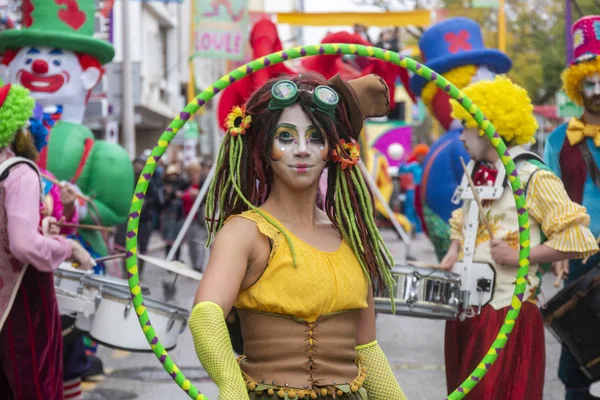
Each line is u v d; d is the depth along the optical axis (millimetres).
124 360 10188
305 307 3914
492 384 5977
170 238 19031
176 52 49219
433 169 10062
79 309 6605
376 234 4207
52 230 6207
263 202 4215
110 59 10758
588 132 7777
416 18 17797
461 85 10742
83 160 9852
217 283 3809
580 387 7539
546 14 38938
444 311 6117
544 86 39594
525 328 6047
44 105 10320
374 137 41281
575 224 5949
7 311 5695
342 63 10359
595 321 6941
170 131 3908
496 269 6121
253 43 10320
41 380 5875
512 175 4180
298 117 4008
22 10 10555
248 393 3941
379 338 11375
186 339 11445
